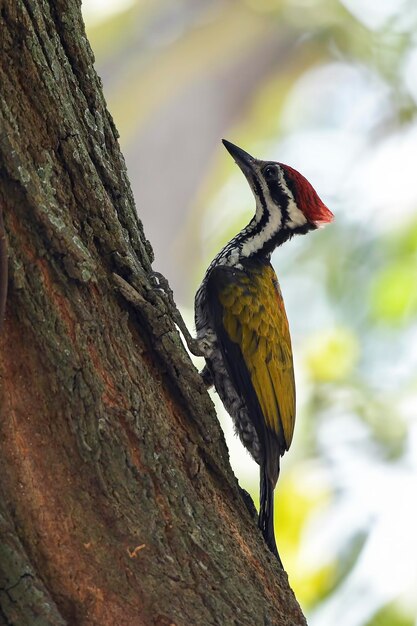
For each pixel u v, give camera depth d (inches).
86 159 295.7
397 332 617.0
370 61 814.5
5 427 265.7
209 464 309.0
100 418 274.1
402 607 495.5
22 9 281.9
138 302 297.4
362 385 575.8
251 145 875.4
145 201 954.1
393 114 806.5
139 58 909.8
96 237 295.9
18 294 268.2
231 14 892.6
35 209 272.1
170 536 280.7
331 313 658.2
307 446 555.8
